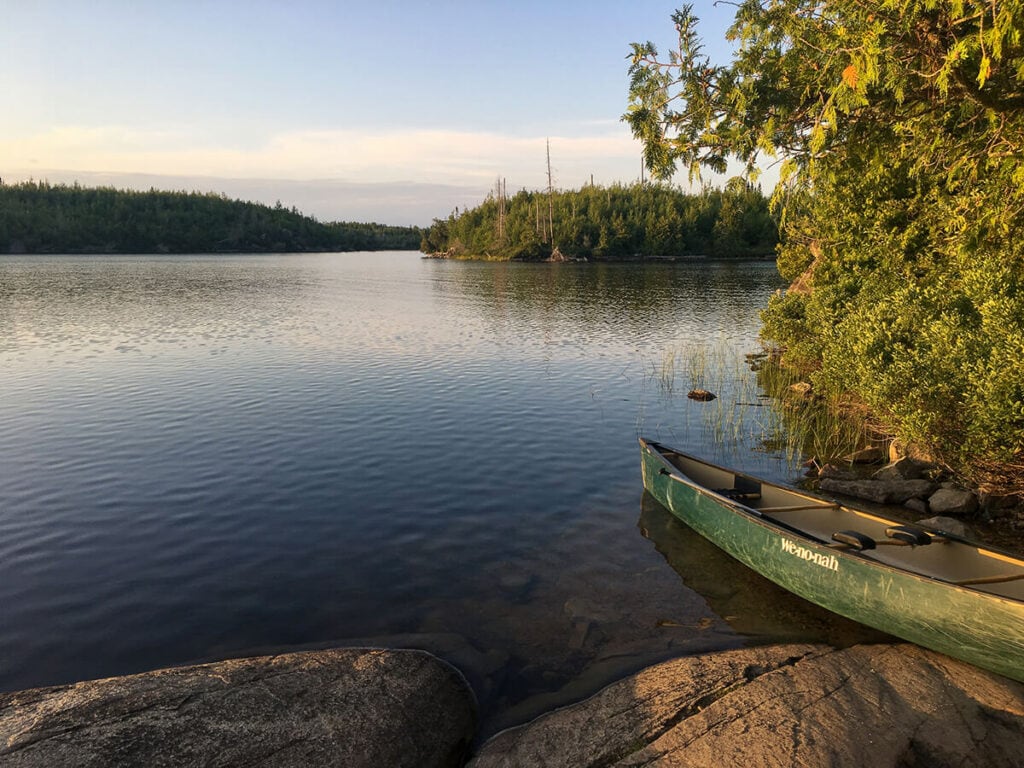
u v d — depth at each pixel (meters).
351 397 19.00
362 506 11.40
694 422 16.86
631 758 5.34
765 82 7.91
